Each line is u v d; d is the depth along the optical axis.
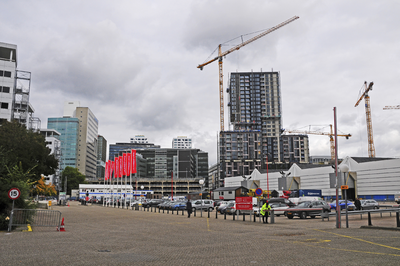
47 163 47.09
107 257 9.93
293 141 195.50
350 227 20.81
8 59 86.88
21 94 89.94
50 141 146.38
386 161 60.00
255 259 9.71
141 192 129.25
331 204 43.31
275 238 15.09
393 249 11.20
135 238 15.27
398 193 57.41
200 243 13.56
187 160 186.38
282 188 81.81
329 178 70.50
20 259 9.30
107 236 15.95
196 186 173.25
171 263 9.12
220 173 173.25
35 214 20.12
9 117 83.19
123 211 47.12
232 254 10.66
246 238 15.23
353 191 67.06
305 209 32.06
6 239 13.63
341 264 8.78
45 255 10.03
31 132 45.28
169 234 17.16
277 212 36.62
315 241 13.65
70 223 24.02
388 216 33.03
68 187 149.00
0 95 83.06
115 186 123.56
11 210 17.84
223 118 194.50
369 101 144.88
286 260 9.47
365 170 63.97
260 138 179.12
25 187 20.08
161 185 172.50
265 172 94.88
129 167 64.44
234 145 175.75
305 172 78.31
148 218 31.25
